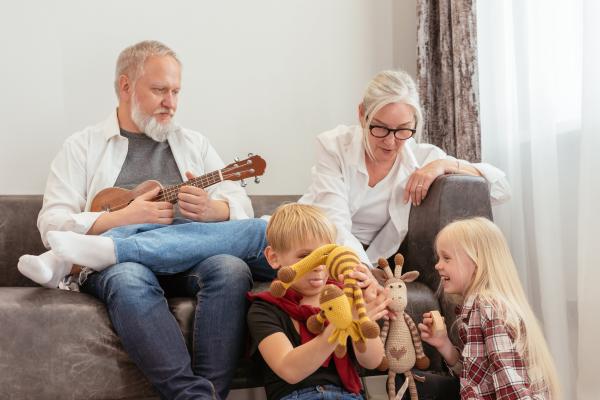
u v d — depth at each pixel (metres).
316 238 1.55
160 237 1.74
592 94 2.01
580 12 2.18
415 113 2.09
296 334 1.54
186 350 1.59
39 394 1.58
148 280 1.62
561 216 2.27
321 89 2.95
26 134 2.51
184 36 2.74
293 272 1.38
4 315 1.58
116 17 2.65
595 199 2.00
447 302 1.90
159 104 2.15
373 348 1.51
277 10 2.89
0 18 2.49
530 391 1.50
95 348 1.62
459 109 2.59
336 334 1.32
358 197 2.21
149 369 1.56
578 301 2.04
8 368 1.57
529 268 2.39
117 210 1.98
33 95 2.52
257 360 1.66
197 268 1.72
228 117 2.79
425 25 2.83
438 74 2.84
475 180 2.04
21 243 2.25
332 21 2.98
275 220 1.59
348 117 2.99
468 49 2.56
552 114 2.23
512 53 2.49
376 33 3.05
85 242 1.66
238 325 1.63
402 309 1.66
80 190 2.11
